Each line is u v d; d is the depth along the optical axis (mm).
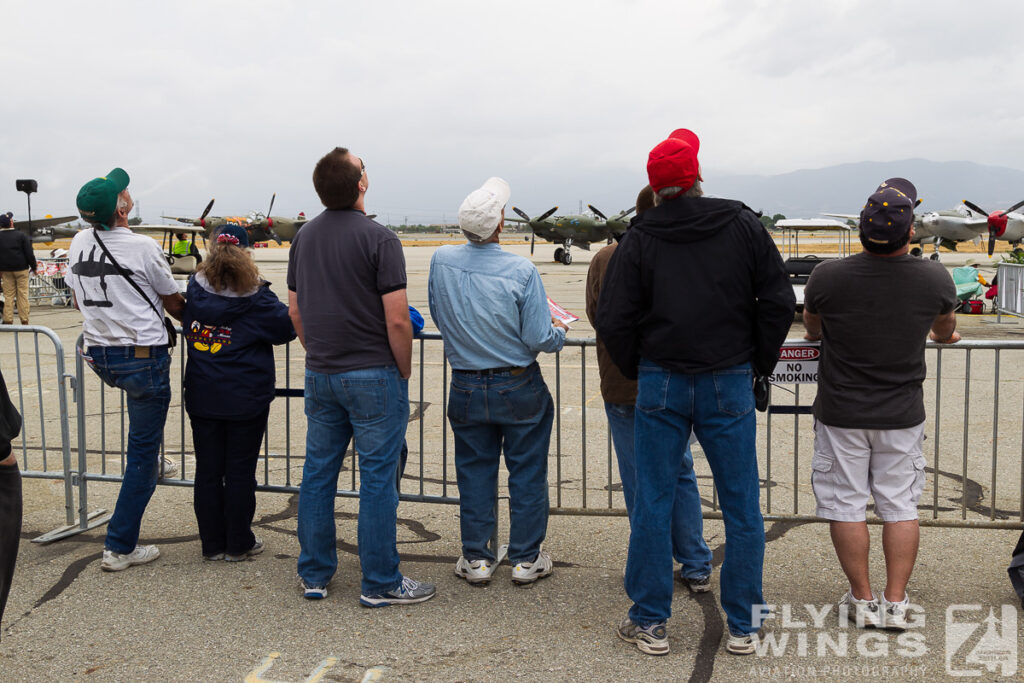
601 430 6250
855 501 3033
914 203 2896
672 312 2664
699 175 2742
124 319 3465
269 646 2939
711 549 3875
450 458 5578
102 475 4156
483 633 3041
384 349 3203
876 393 2939
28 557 3814
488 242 3293
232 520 3699
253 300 3520
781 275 2631
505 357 3250
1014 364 9070
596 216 33594
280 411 7035
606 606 3277
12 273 12656
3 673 2748
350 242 3111
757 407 2852
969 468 5098
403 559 3805
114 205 3496
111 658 2854
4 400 2078
